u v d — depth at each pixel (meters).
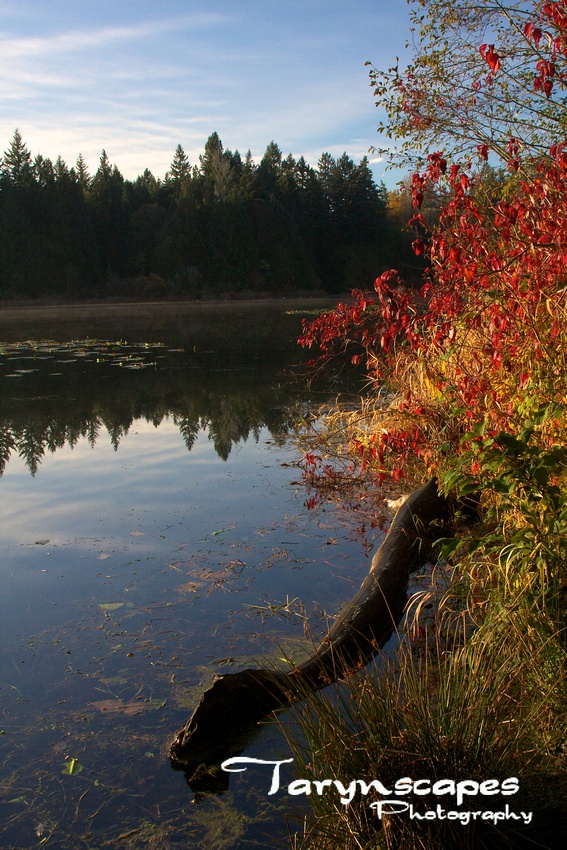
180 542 4.74
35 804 2.47
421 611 3.76
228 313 35.53
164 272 58.28
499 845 2.09
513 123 5.57
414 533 4.38
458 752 2.25
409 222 4.77
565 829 2.13
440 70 5.59
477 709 2.35
